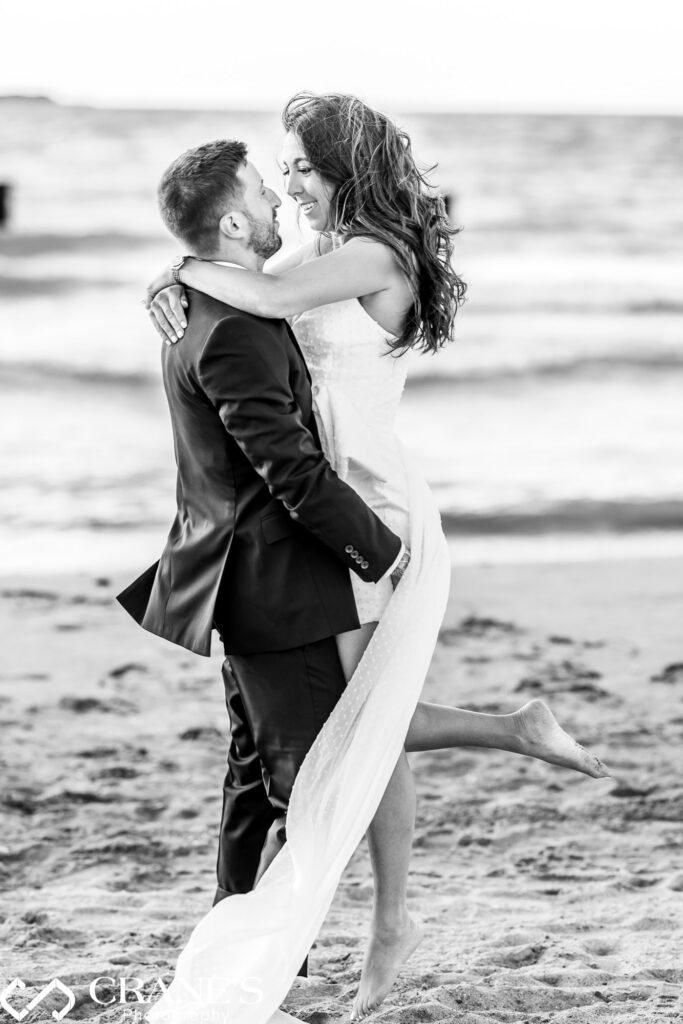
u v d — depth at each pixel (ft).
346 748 11.93
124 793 22.50
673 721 26.53
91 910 17.01
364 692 11.96
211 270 11.99
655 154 165.07
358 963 15.01
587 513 50.06
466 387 71.51
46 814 21.47
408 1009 12.93
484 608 36.50
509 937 15.74
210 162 12.24
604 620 35.29
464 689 28.76
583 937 15.93
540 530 47.80
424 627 12.36
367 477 12.50
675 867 19.12
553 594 38.34
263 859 12.44
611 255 113.39
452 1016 12.78
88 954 15.20
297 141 12.69
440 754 24.98
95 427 61.57
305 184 12.80
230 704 13.10
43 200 129.90
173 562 12.44
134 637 33.45
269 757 12.25
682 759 24.16
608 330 85.40
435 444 60.44
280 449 11.27
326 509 11.34
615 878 18.51
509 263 108.58
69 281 96.17
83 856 19.69
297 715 12.01
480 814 21.67
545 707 13.32
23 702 27.84
